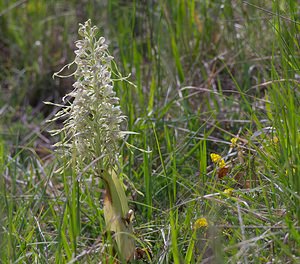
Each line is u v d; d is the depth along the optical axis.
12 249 2.57
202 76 4.32
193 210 2.66
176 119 3.78
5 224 2.91
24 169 3.71
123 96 3.73
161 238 2.73
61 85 5.27
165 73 4.31
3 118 4.77
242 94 3.21
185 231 2.59
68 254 2.47
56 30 5.66
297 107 2.82
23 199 3.23
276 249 2.34
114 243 2.49
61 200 3.24
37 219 2.91
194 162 3.42
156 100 4.10
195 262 2.50
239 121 3.52
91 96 2.54
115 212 2.51
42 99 5.27
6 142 4.44
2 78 5.47
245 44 4.19
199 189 2.91
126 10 5.09
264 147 2.85
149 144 3.51
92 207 3.07
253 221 2.47
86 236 3.07
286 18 2.85
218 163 2.95
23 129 4.70
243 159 2.97
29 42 5.64
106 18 5.15
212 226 2.27
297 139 2.63
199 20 4.65
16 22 5.92
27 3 5.96
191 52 4.45
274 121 2.71
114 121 2.55
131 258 2.51
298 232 2.31
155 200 3.10
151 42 4.22
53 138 4.57
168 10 4.54
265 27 4.17
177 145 3.41
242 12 4.33
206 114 3.86
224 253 2.33
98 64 2.54
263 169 2.89
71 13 5.56
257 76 4.12
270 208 2.54
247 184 2.86
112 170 2.56
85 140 2.58
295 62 2.81
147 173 2.99
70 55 5.30
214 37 4.58
